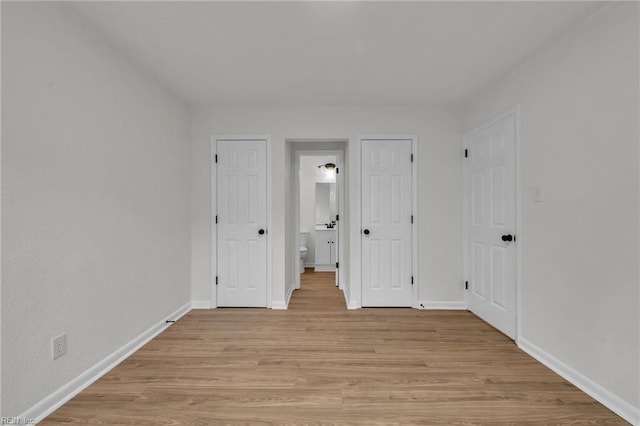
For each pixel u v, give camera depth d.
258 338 2.52
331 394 1.74
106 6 1.68
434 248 3.30
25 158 1.45
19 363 1.43
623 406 1.55
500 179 2.62
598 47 1.69
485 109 2.84
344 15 1.78
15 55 1.41
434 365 2.07
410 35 1.98
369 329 2.72
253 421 1.52
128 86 2.24
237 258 3.34
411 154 3.31
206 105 3.28
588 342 1.76
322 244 5.50
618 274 1.59
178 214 3.03
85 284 1.82
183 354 2.23
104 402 1.66
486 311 2.88
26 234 1.46
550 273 2.05
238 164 3.31
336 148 4.14
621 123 1.57
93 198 1.88
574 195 1.85
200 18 1.80
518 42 2.05
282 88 2.81
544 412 1.59
